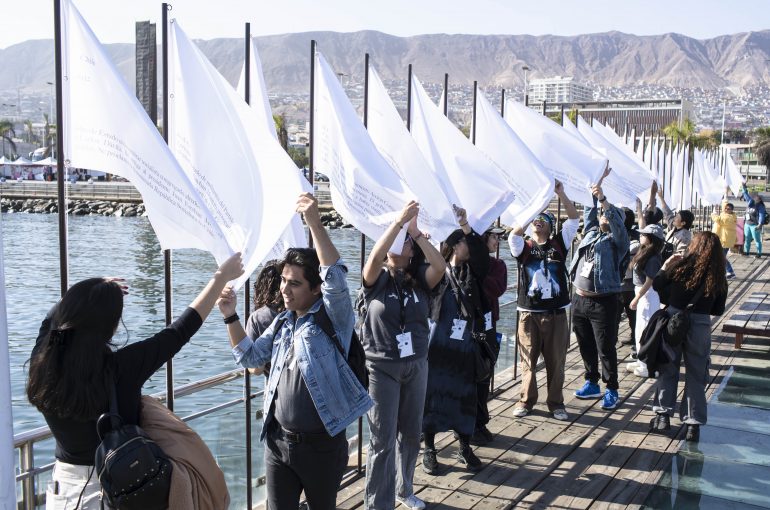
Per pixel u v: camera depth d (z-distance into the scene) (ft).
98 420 7.42
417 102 15.85
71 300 7.55
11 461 6.34
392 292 12.97
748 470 16.20
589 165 20.06
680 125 202.18
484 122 17.90
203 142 10.47
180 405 14.71
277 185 10.69
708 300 17.84
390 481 12.98
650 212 26.22
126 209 156.87
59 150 8.90
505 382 22.95
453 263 16.01
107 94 9.02
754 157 301.84
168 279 10.57
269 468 10.52
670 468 16.26
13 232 122.83
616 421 19.52
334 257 10.21
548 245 19.34
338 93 12.45
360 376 10.52
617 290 20.26
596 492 14.85
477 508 13.98
